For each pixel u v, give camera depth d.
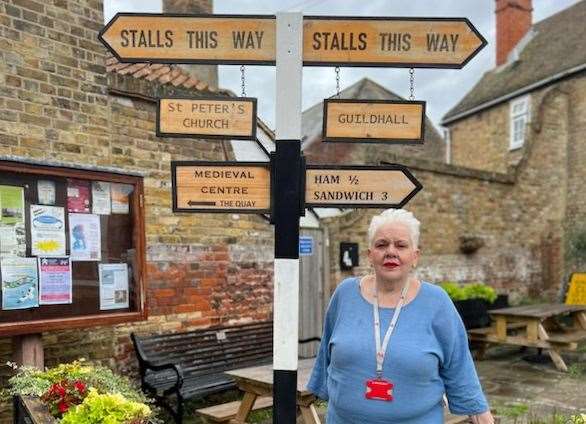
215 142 5.80
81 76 4.23
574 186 12.18
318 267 7.46
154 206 5.14
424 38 2.26
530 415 4.96
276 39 2.24
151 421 3.03
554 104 12.41
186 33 2.28
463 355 2.14
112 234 3.83
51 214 3.50
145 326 5.01
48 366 4.16
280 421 2.19
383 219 2.18
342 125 2.30
